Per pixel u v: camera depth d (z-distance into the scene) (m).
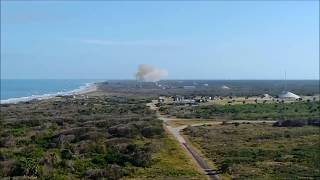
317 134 92.81
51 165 58.06
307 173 56.59
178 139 84.81
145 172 56.78
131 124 93.94
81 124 99.31
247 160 64.88
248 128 100.50
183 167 60.00
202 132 93.56
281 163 63.28
